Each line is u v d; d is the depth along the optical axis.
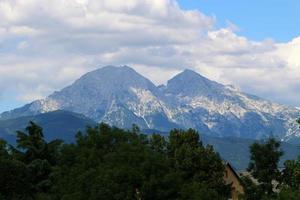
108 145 97.88
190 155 96.31
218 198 84.50
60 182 90.31
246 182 98.06
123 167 83.56
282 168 108.06
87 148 95.94
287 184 93.69
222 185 96.69
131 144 92.38
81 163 91.81
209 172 96.56
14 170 112.88
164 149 101.31
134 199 83.81
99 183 82.25
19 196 112.88
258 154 97.88
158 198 83.44
